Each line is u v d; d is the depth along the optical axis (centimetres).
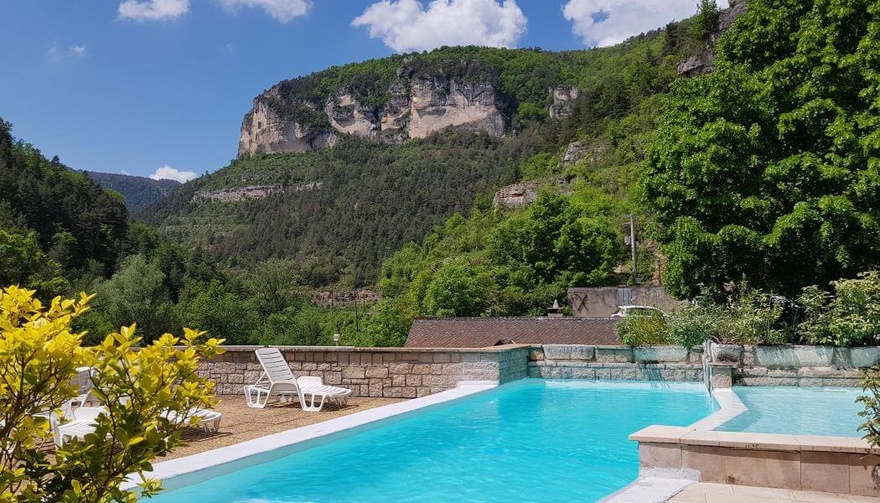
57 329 238
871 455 480
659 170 1617
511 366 1248
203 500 575
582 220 5484
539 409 1031
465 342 2505
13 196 7169
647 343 1402
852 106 1386
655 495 485
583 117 11219
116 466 241
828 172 1302
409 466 686
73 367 238
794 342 1261
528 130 18500
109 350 242
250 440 716
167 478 563
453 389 1123
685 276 1498
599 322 2412
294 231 16150
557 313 4253
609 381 1288
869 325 1062
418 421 930
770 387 1105
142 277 5525
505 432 859
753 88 1444
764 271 1427
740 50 1588
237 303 5962
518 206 9681
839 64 1361
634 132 9469
